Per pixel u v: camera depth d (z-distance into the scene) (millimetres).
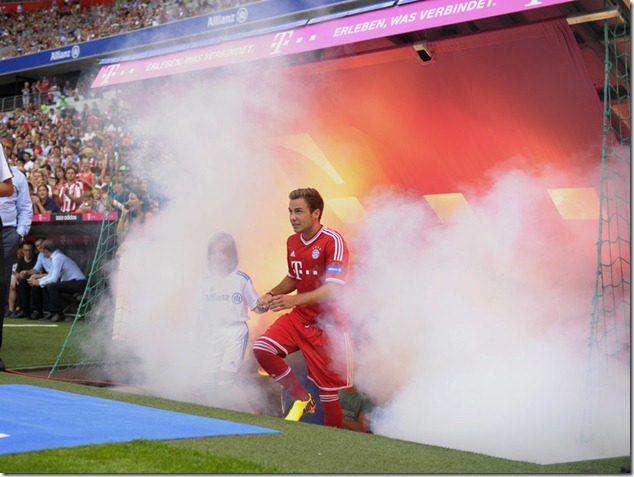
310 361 4102
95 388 4352
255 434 3014
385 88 5035
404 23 4086
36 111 16828
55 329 7961
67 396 3840
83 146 12883
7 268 5984
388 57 4750
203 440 2814
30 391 3959
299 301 3918
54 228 9445
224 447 2703
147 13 18406
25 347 6387
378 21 4230
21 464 2240
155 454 2459
